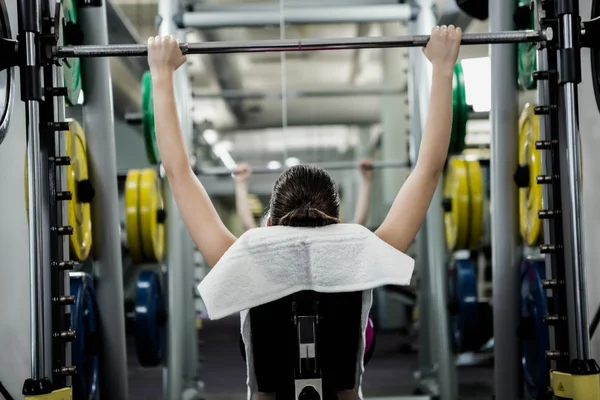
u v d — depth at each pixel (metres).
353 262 1.08
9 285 2.28
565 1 1.48
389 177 6.54
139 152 6.19
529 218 2.24
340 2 3.78
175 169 1.16
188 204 1.14
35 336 1.42
